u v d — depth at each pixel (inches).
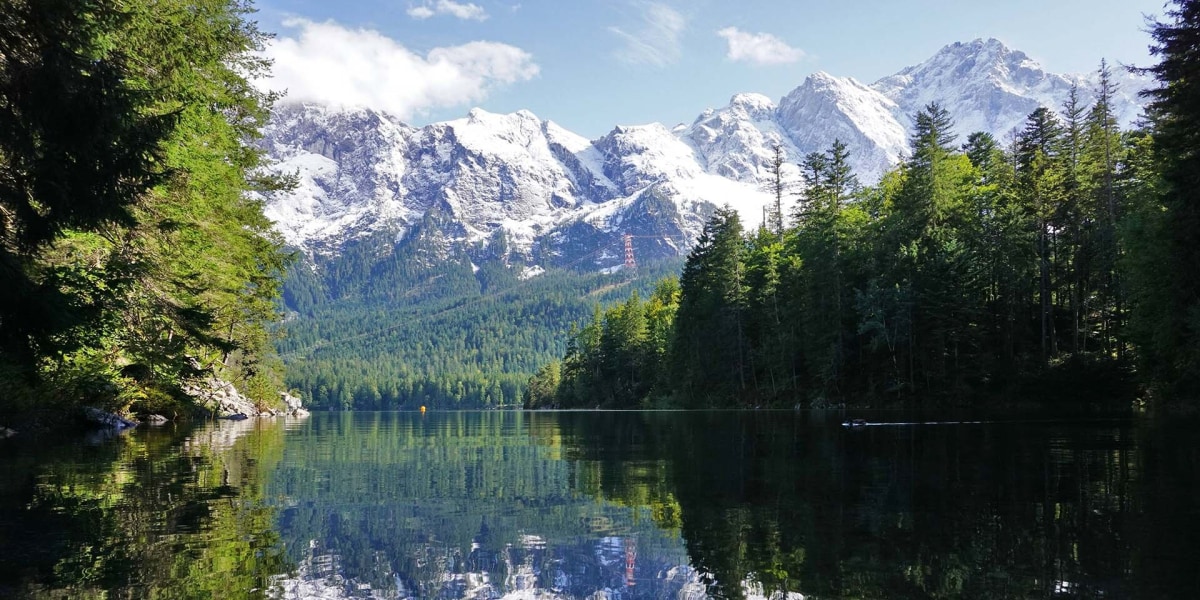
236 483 425.1
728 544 263.3
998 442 690.2
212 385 1748.3
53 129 369.4
